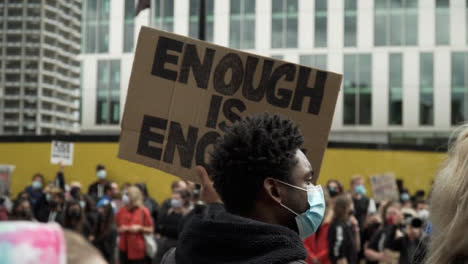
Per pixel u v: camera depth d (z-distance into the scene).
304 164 2.18
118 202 13.52
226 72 3.38
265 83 3.36
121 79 37.72
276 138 2.13
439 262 1.76
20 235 0.87
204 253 1.98
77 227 9.44
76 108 145.75
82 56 38.16
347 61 36.47
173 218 10.47
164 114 3.38
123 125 3.38
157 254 10.59
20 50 131.62
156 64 3.39
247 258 1.89
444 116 36.06
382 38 36.50
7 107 132.25
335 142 18.97
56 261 0.87
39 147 18.61
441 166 1.87
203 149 3.35
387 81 36.44
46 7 132.50
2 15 131.50
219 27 37.00
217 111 3.37
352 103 36.66
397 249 8.53
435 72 36.19
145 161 3.36
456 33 36.19
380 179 15.41
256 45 36.81
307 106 3.33
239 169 2.11
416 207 13.70
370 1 36.56
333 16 36.69
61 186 16.70
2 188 18.16
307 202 2.18
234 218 2.00
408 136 36.19
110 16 37.94
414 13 36.41
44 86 133.25
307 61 36.75
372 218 11.28
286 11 36.84
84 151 18.44
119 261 11.02
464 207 1.71
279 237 1.89
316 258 8.00
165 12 36.84
